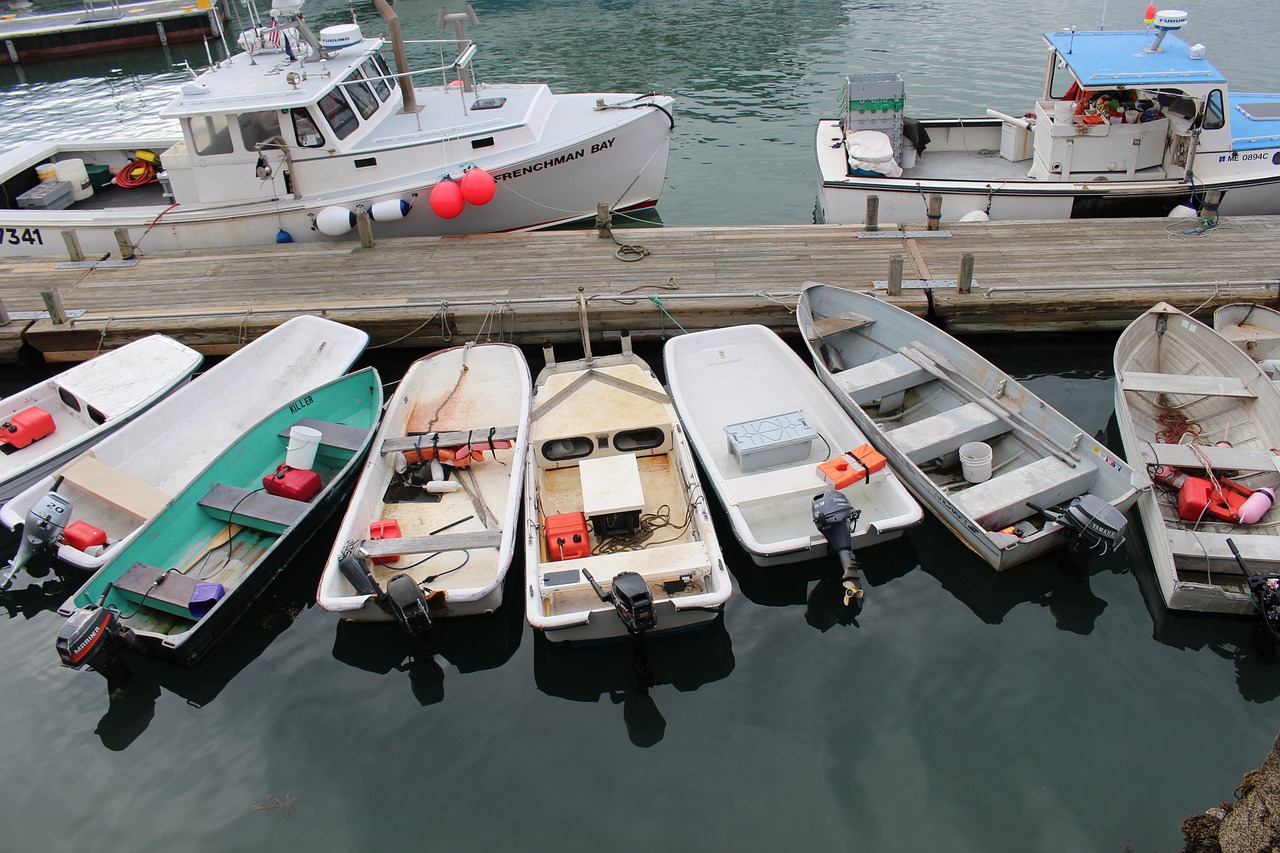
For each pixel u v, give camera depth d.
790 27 26.11
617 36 26.34
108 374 9.63
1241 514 7.22
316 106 11.86
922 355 9.21
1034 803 5.66
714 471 7.67
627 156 13.60
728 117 19.45
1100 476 7.47
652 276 11.25
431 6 31.69
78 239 12.63
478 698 6.65
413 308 10.80
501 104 13.51
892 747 6.08
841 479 7.42
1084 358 10.52
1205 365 8.97
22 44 30.89
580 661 6.93
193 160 12.22
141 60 30.97
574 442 8.49
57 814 5.92
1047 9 26.36
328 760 6.22
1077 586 7.33
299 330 10.43
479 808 5.84
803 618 7.21
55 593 7.87
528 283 11.26
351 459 8.29
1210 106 11.48
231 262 12.17
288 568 7.86
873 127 13.63
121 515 8.20
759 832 5.59
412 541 7.04
